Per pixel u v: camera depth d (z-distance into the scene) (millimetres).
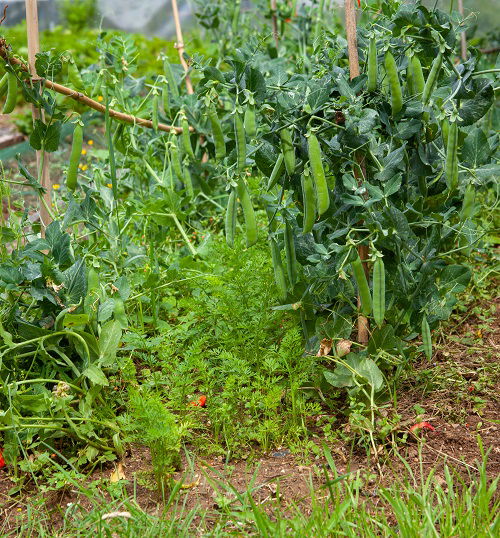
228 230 2949
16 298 3250
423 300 3166
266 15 5754
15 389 2889
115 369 3311
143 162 4691
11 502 2857
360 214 2885
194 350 3158
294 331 3223
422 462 2939
